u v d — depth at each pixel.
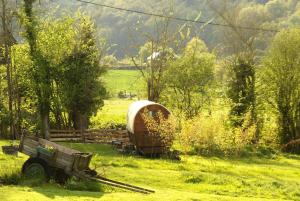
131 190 21.83
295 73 55.38
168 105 58.91
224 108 56.56
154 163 33.53
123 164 31.02
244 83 56.16
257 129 53.78
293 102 55.69
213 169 33.41
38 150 22.52
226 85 57.81
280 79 55.69
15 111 49.22
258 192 25.25
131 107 43.03
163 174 28.56
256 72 56.75
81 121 50.31
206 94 59.59
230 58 59.12
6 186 20.70
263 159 44.88
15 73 49.50
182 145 41.69
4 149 30.97
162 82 58.31
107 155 37.62
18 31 49.97
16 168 23.14
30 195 18.95
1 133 49.12
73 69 48.66
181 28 60.16
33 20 45.84
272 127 56.31
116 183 22.38
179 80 59.00
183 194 22.59
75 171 21.94
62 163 22.14
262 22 65.00
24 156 30.55
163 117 39.56
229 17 62.38
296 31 56.47
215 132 40.31
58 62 47.47
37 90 46.81
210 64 60.72
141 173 28.34
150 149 39.16
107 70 54.41
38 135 46.50
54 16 49.62
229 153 41.41
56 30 48.00
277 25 66.56
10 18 49.31
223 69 62.16
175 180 27.03
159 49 58.16
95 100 50.09
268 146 53.72
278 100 55.91
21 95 50.91
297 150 55.38
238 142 41.09
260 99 56.06
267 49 59.03
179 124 42.88
